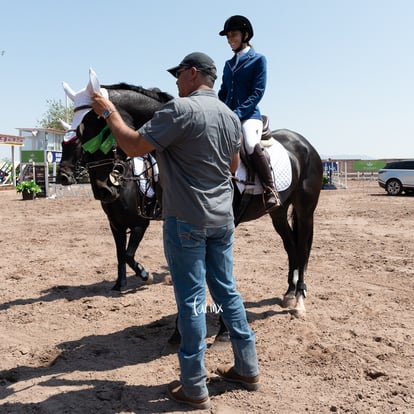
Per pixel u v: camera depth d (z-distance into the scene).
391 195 22.09
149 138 2.73
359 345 4.02
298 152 5.08
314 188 5.16
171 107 2.74
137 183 5.48
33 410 3.01
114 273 6.89
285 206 5.09
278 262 7.53
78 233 10.68
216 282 3.07
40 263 7.54
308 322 4.62
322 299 5.45
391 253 8.20
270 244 9.22
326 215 14.04
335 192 24.53
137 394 3.21
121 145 2.90
